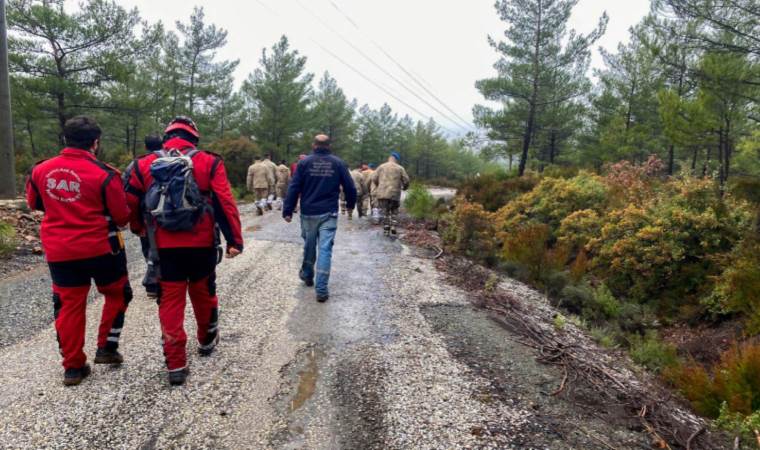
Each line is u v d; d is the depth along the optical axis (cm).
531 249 688
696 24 1014
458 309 475
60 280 285
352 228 959
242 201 1598
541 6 2155
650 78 2252
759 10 948
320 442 252
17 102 1582
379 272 603
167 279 296
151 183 302
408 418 275
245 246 727
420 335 399
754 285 518
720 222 650
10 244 635
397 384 314
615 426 283
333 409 283
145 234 334
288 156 3594
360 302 478
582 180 996
